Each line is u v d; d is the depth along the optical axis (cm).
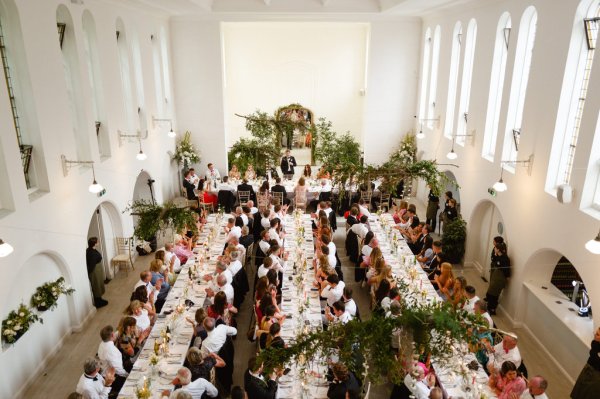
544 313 955
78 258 1010
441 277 1015
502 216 1086
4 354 788
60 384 873
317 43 2077
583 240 787
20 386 835
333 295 888
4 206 775
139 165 1394
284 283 984
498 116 1167
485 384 700
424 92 1736
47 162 880
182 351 782
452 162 1416
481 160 1200
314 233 1320
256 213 1388
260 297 883
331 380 697
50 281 928
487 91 1163
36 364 887
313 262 1062
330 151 1756
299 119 2156
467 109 1352
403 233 1286
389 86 1798
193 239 1242
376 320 513
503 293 1095
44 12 874
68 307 1000
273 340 718
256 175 1700
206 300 936
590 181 779
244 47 2075
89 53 1109
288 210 1647
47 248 880
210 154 1862
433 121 1620
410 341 505
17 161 782
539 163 924
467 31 1298
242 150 1306
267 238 1137
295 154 2206
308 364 691
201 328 820
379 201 1633
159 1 1284
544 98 905
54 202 905
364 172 1076
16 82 826
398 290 890
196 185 1712
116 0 1187
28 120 846
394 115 1831
